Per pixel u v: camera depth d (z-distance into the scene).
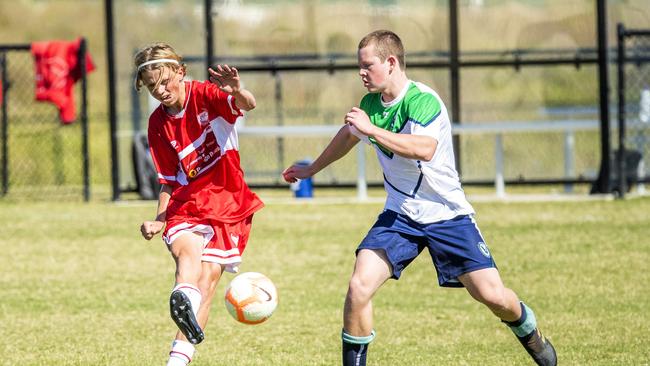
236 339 24.14
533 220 42.28
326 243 37.97
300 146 60.50
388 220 18.61
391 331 24.75
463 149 59.84
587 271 31.56
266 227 42.06
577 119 60.38
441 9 57.19
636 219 41.53
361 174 51.09
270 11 57.47
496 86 60.28
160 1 55.62
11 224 43.50
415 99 18.03
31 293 29.91
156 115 19.53
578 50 56.97
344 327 18.28
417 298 28.72
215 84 18.92
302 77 60.94
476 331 24.64
